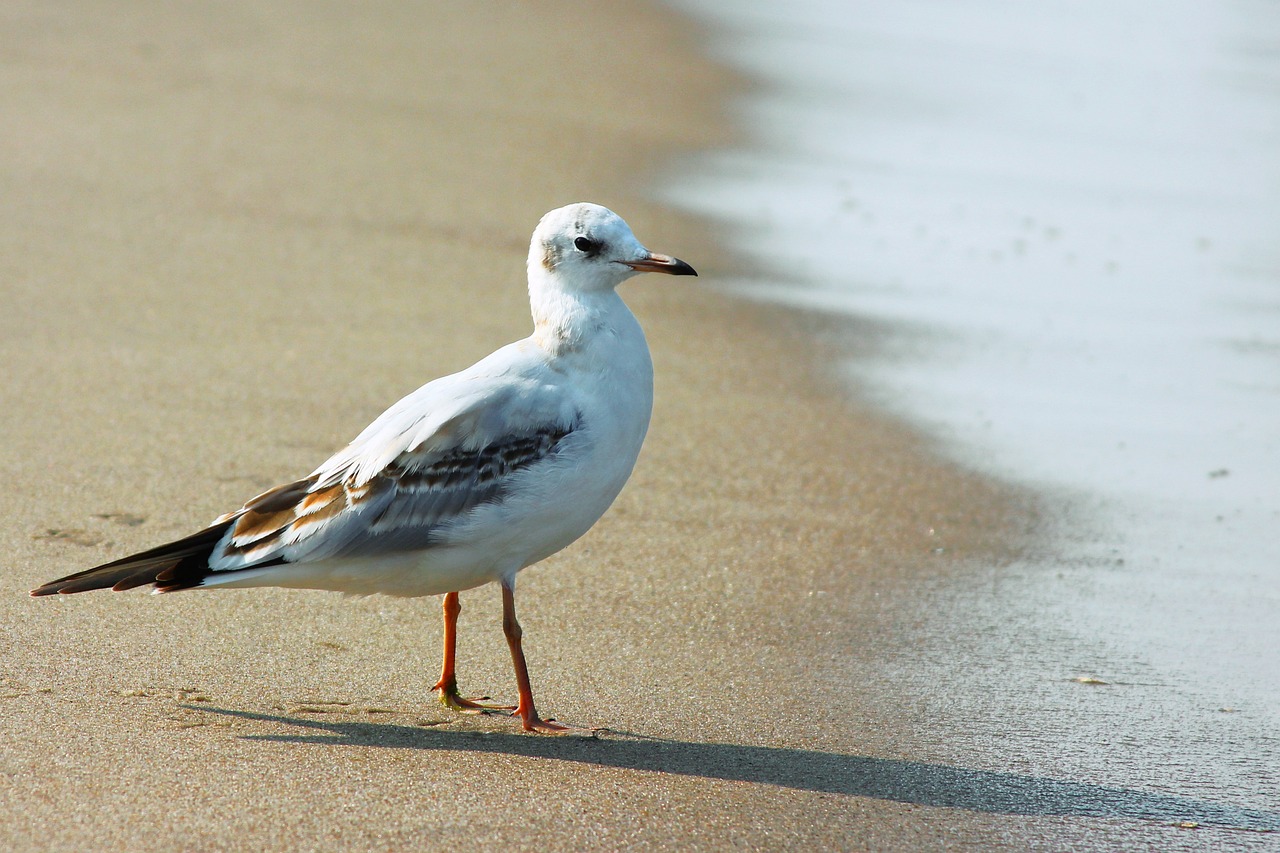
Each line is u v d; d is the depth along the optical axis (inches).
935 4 1505.9
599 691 344.2
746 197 855.1
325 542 316.8
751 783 300.2
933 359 624.7
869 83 1169.4
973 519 466.3
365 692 335.0
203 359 542.0
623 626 379.9
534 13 1322.6
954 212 858.8
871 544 442.6
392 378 537.6
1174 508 483.5
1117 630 391.9
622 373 335.3
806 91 1128.2
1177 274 768.9
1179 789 307.9
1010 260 776.9
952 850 279.1
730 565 421.4
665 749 314.8
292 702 325.1
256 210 725.3
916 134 1031.0
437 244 703.7
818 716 335.6
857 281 724.0
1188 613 404.8
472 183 810.8
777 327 649.0
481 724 323.6
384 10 1256.2
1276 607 410.6
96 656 338.0
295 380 529.7
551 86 1069.1
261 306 601.9
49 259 628.7
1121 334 673.6
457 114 959.6
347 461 324.8
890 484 490.3
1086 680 360.8
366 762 296.4
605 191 829.8
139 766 286.0
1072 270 766.5
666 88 1100.5
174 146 813.9
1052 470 512.1
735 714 335.3
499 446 321.1
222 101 919.0
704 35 1296.8
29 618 352.8
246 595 379.6
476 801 282.8
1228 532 465.1
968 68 1235.2
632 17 1349.7
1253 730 336.8
